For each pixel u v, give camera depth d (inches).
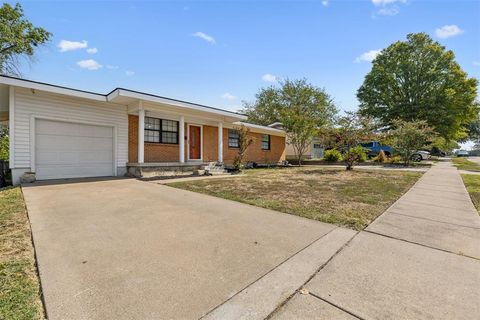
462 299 77.0
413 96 1061.1
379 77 1127.6
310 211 183.3
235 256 107.0
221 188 280.5
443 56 1019.3
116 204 200.5
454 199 229.6
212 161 551.8
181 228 143.6
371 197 234.8
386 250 115.3
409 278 89.8
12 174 304.5
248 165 655.1
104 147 389.7
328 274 92.4
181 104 416.8
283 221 159.2
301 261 102.9
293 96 1165.7
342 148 581.0
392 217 169.6
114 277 87.6
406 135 676.1
